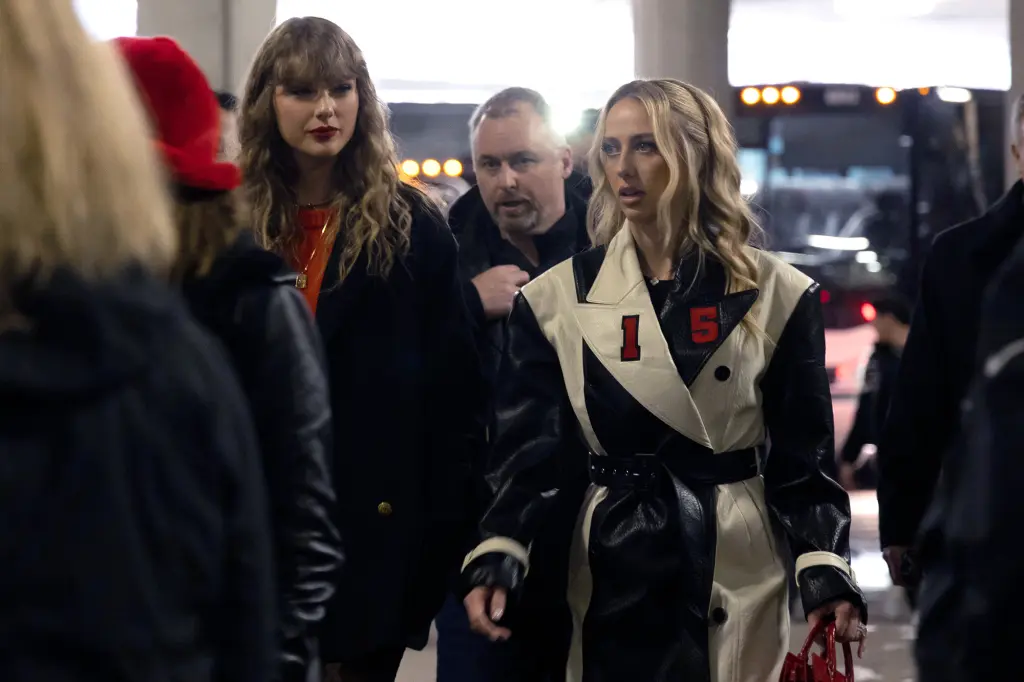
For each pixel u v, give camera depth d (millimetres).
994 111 19984
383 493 4578
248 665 2150
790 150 20375
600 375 4363
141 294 2027
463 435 4758
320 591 3076
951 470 2346
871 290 20094
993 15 27172
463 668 5211
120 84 2061
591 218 4797
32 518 1894
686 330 4332
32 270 1924
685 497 4289
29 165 1938
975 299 5043
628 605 4293
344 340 4598
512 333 4562
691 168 4352
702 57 11594
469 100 20828
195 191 3102
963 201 20062
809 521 4289
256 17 10094
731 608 4254
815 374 4363
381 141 4730
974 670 2164
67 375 1910
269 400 3104
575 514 4566
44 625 1877
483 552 4355
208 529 2049
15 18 1949
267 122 4676
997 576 2123
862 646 4340
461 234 6090
